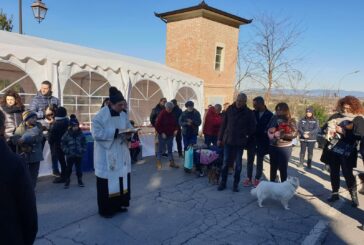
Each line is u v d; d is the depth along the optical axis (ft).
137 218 15.89
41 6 36.52
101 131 14.69
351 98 18.13
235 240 13.97
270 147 19.56
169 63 58.95
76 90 35.22
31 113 17.16
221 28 57.62
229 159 20.93
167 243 13.44
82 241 13.24
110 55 36.55
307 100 69.56
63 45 32.99
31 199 5.90
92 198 18.39
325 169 28.99
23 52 22.03
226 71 60.08
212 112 29.27
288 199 17.88
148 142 32.50
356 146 18.39
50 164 23.00
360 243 14.20
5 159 5.47
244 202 18.93
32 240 6.24
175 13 55.57
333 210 18.10
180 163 29.01
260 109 21.74
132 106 44.27
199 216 16.55
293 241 14.03
